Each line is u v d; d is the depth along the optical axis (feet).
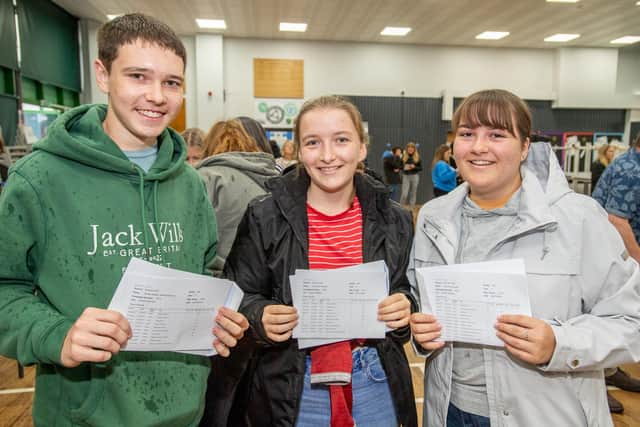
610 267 3.39
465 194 3.98
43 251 3.04
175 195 3.62
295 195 4.04
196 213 3.80
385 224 4.08
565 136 40.40
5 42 23.35
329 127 3.83
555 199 3.55
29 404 8.29
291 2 28.78
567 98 40.70
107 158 3.17
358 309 3.60
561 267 3.40
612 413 7.98
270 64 38.32
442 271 3.45
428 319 3.48
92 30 34.24
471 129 3.64
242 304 3.89
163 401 3.36
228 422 4.34
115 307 2.80
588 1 28.17
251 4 29.19
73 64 32.86
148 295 2.90
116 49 3.09
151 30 3.12
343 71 39.24
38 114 28.27
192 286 3.09
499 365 3.53
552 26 33.73
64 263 3.04
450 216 3.94
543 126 41.37
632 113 41.68
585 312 3.59
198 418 3.67
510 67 40.73
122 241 3.22
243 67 38.19
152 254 3.34
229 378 4.29
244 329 3.46
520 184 3.81
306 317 3.61
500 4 28.78
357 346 3.93
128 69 3.08
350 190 4.17
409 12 30.58
